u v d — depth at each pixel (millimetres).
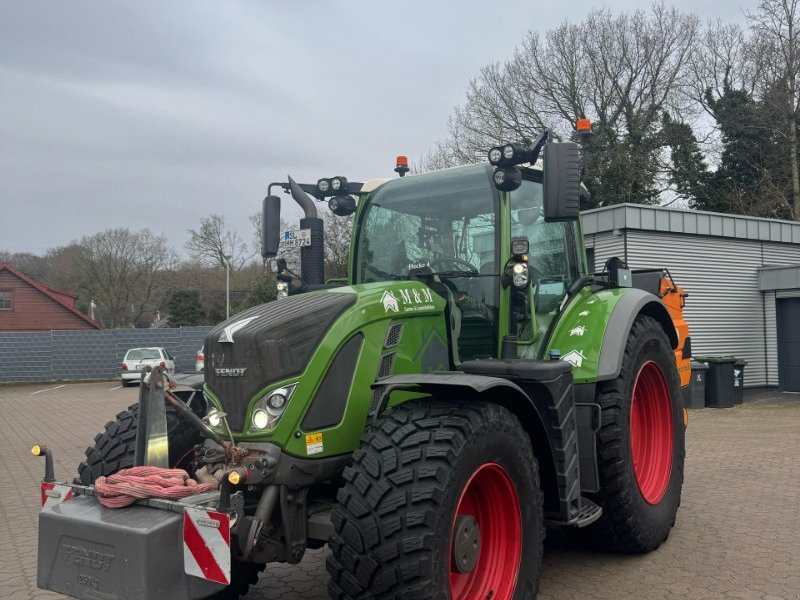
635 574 4309
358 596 2826
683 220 14984
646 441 5082
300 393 3178
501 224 4176
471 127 32531
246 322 3346
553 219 3770
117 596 2711
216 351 3361
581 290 4988
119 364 29391
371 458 2992
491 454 3174
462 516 3152
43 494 3164
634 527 4426
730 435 10062
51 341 28766
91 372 29141
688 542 4910
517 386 3385
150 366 3268
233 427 3234
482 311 4145
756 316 16656
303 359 3221
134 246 48438
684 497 6188
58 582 2895
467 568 3158
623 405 4414
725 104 31766
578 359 4383
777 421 11609
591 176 29922
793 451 8586
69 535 2863
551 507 3713
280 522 3133
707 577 4223
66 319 40125
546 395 3674
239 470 2771
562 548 4863
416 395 3668
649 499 4746
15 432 12758
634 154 30578
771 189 29141
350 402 3354
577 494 3789
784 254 17172
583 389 4305
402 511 2824
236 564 3715
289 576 4551
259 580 4477
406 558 2773
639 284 7801
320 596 4168
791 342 16500
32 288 39656
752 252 16547
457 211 4371
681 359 8078
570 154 3734
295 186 4660
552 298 4715
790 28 28141
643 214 14383
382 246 4656
